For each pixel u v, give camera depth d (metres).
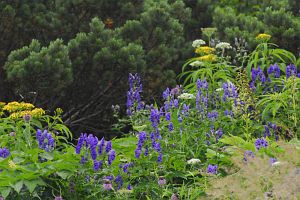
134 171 7.75
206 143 8.50
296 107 9.44
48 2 13.50
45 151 7.64
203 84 9.61
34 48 12.00
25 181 7.16
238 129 9.15
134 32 12.78
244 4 15.79
